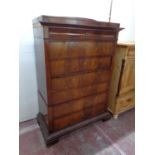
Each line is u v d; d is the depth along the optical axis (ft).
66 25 3.33
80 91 4.45
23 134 4.92
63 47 3.54
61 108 4.28
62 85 3.98
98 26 3.83
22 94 5.13
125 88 5.68
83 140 4.75
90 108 5.05
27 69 4.91
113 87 5.71
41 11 4.49
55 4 4.64
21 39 4.47
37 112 5.72
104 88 5.09
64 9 4.85
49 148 4.39
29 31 4.51
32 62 4.92
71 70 3.95
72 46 3.67
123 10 6.26
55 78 3.77
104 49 4.37
